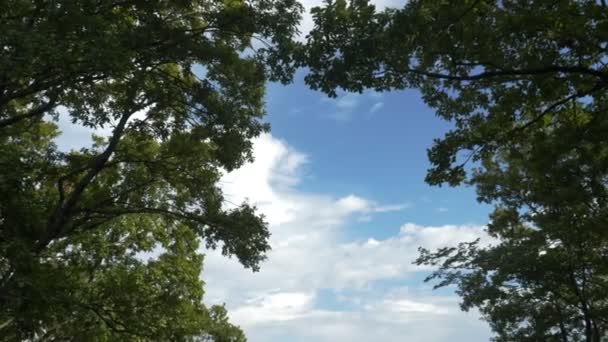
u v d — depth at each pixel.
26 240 14.49
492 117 13.69
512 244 23.88
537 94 12.67
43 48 12.25
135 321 20.98
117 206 21.02
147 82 18.45
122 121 19.38
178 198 21.00
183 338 25.61
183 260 28.86
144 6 16.78
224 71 18.62
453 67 12.55
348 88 12.00
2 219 14.38
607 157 13.91
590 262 21.84
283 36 16.92
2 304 13.62
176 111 19.75
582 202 16.08
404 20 11.41
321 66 11.83
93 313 20.92
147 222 27.42
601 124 12.68
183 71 18.78
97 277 25.27
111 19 15.51
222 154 19.55
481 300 22.83
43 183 19.69
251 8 17.91
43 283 13.82
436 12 11.51
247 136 19.39
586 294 22.88
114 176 21.78
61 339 22.92
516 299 24.33
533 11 11.25
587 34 10.99
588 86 12.31
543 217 21.34
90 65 13.66
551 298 24.36
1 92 15.26
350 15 11.59
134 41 15.45
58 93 15.70
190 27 19.11
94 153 21.25
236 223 19.41
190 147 20.70
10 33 12.01
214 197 20.25
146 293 23.11
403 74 12.50
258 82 19.00
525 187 23.06
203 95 18.44
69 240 24.45
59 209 18.50
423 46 11.88
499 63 11.98
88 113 17.45
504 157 23.55
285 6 17.81
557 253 22.09
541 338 24.73
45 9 13.66
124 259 26.34
